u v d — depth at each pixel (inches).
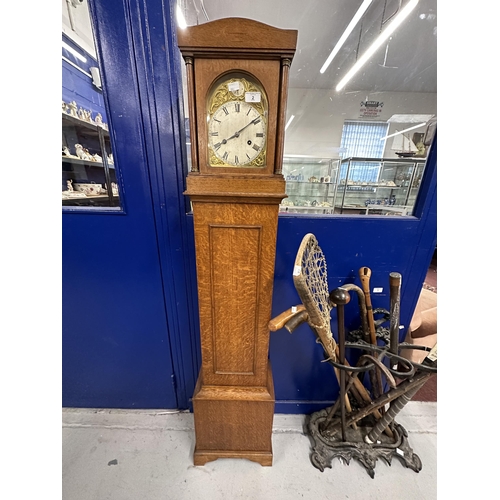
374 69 51.9
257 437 40.6
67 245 41.7
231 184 28.7
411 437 47.1
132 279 43.9
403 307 46.8
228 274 32.9
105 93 34.8
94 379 50.4
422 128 41.2
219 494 38.4
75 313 45.9
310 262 31.5
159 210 40.0
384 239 42.3
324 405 51.4
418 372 34.9
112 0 31.5
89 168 38.8
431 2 41.1
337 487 39.3
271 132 27.4
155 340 47.9
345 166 51.9
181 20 38.6
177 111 35.9
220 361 37.2
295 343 48.1
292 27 48.6
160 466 42.1
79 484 39.7
